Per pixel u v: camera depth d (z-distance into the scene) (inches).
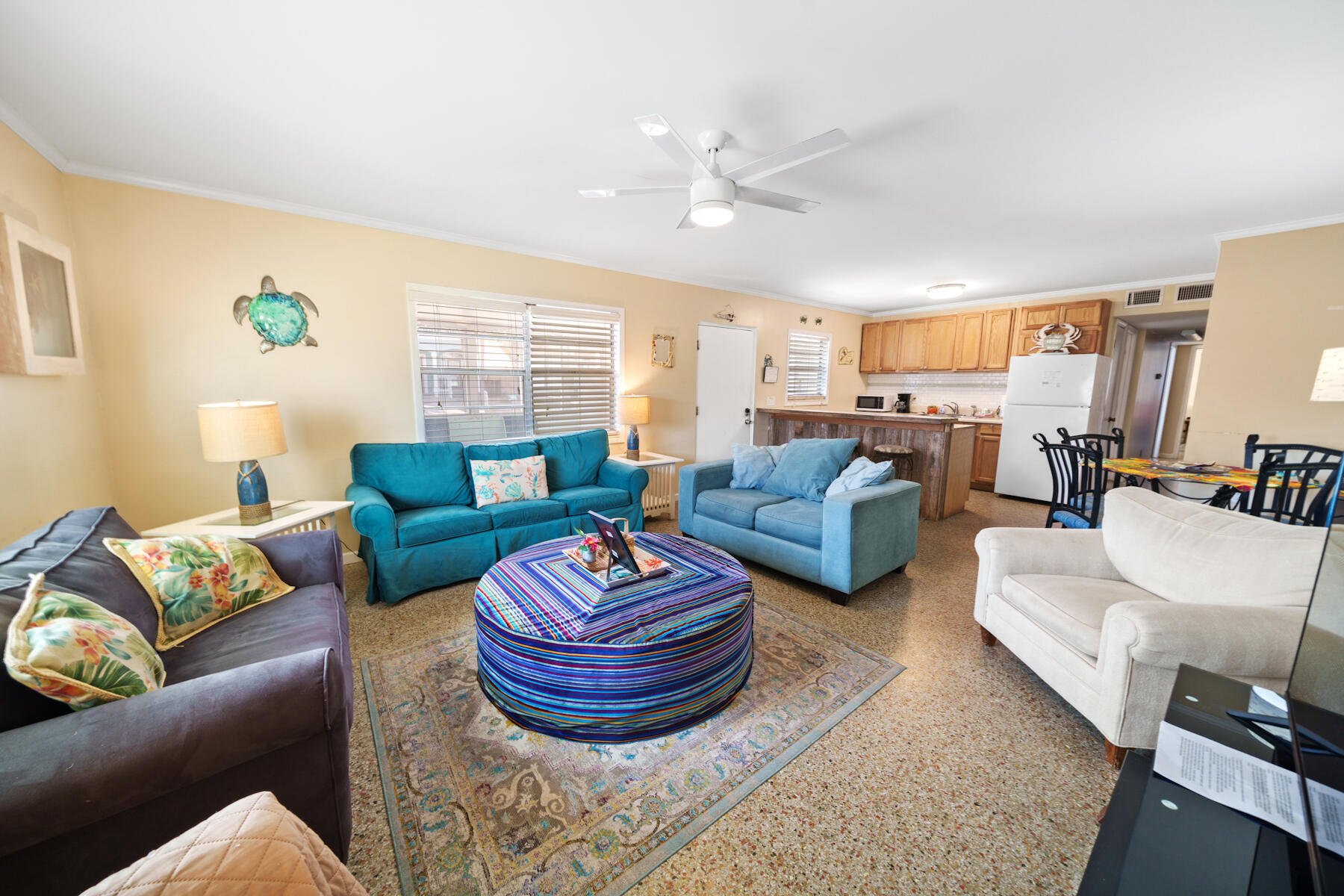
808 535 107.3
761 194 82.8
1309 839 29.7
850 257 154.7
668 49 58.6
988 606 82.8
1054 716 68.4
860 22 53.6
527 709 63.0
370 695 71.9
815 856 47.8
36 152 79.3
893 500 108.7
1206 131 75.7
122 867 33.3
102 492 92.7
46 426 77.6
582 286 159.8
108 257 92.3
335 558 76.5
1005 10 51.7
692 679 62.6
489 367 143.2
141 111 71.7
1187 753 37.1
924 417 167.9
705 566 81.7
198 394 102.4
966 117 73.0
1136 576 72.3
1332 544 35.0
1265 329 121.6
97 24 53.4
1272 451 116.8
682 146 70.2
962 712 69.1
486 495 124.0
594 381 167.0
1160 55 58.2
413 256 127.0
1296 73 60.8
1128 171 90.4
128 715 33.8
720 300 201.6
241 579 65.2
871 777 57.4
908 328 251.8
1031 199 105.0
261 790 37.9
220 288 103.2
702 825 50.9
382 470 117.0
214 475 105.2
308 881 18.5
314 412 116.3
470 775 57.1
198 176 94.7
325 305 115.6
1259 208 107.6
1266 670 51.3
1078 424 183.9
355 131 78.1
